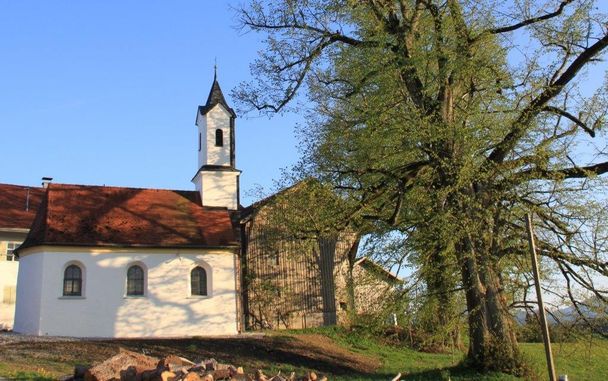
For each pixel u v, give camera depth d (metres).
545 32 21.25
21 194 40.28
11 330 33.66
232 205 36.56
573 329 20.61
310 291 37.50
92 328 29.12
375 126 20.89
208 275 32.19
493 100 21.05
